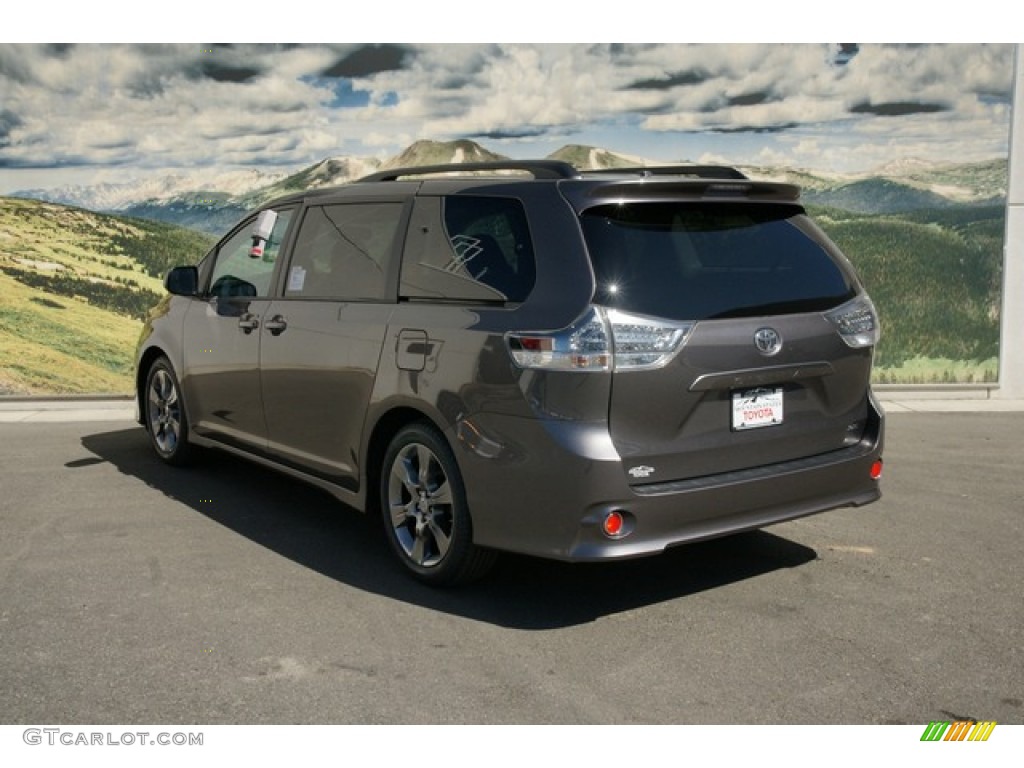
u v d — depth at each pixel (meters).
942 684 3.62
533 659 3.82
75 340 8.90
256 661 3.79
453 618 4.19
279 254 5.48
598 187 3.98
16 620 4.15
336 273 5.04
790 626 4.11
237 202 9.03
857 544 5.12
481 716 3.41
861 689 3.59
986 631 4.05
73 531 5.30
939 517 5.56
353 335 4.73
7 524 5.42
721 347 3.96
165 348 6.36
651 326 3.84
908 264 9.12
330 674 3.69
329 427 4.95
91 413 8.52
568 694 3.55
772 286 4.18
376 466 4.77
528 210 4.12
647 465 3.88
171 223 8.97
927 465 6.70
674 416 3.91
